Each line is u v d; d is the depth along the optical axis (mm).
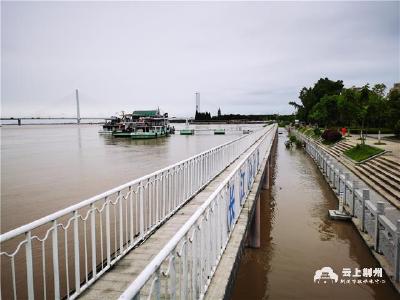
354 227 14555
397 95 41188
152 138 89250
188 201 8883
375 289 9773
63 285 8648
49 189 22375
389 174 18375
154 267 2645
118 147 61469
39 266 9945
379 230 11328
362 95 42125
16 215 16047
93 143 74438
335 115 58219
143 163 36500
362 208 13492
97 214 13258
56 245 4234
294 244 13383
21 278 9445
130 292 2260
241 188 7879
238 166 7312
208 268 4508
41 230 13203
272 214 17344
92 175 28281
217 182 11336
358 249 12609
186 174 8930
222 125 195750
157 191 7008
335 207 18391
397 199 14695
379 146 29000
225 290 4418
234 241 6004
